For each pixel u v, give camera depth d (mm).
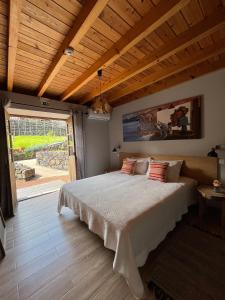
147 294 1250
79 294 1270
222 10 1482
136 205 1717
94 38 1833
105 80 2975
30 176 5699
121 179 2875
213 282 1329
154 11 1452
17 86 2934
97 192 2230
